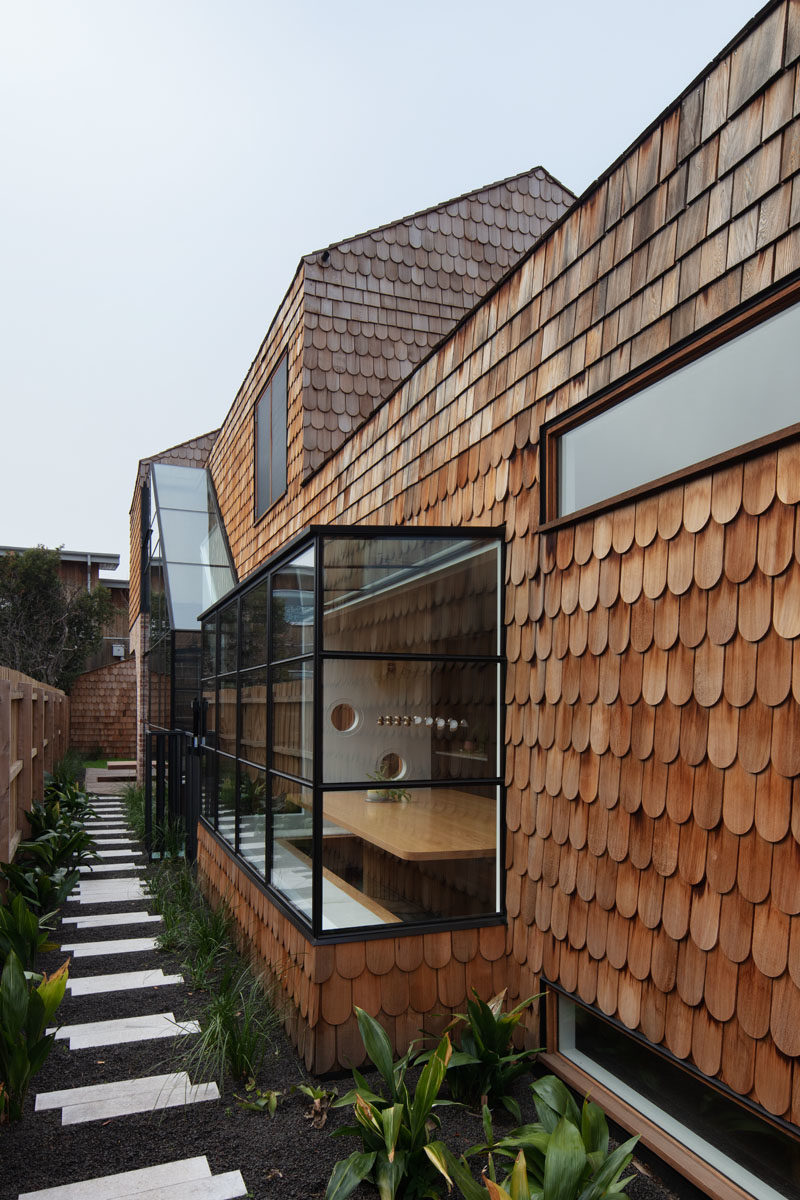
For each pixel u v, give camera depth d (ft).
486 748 12.35
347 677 11.91
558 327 11.03
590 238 10.37
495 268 26.30
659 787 8.95
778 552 7.46
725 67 8.19
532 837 11.50
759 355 7.85
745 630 7.82
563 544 10.88
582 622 10.43
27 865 22.07
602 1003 9.78
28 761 24.00
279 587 14.61
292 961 12.42
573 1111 8.34
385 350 24.36
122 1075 11.41
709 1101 8.45
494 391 12.71
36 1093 10.87
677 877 8.63
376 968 11.37
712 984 8.09
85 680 61.16
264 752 15.29
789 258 7.31
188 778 25.96
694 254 8.54
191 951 17.01
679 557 8.75
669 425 9.13
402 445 16.21
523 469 11.84
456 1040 11.61
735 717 7.91
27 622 59.72
